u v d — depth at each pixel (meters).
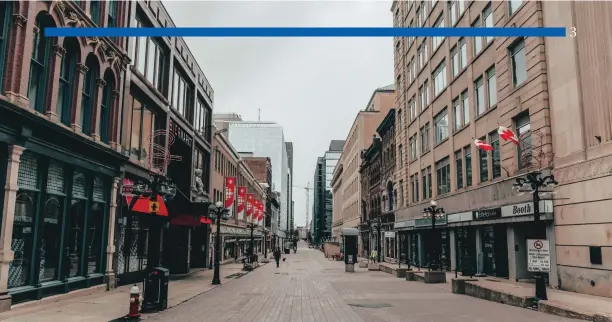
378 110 78.12
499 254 25.83
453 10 33.72
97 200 18.58
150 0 24.70
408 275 27.66
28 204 14.20
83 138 16.47
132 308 12.18
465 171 31.19
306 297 18.53
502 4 24.92
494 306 15.56
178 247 31.25
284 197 178.62
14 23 13.16
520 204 21.92
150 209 15.47
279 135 164.12
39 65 14.85
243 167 63.47
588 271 17.50
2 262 12.55
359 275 32.50
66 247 16.34
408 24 47.06
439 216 29.12
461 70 31.83
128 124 21.98
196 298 18.02
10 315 12.16
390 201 55.69
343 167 107.19
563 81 19.58
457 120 32.97
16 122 12.96
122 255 21.11
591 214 17.52
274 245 124.94
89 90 18.33
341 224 111.25
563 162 19.42
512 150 23.69
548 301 14.51
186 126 31.92
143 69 24.38
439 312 14.16
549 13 20.73
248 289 21.97
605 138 17.17
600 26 17.50
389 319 12.86
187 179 32.47
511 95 23.86
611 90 16.89
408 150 46.94
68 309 13.50
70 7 15.90
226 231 47.22
